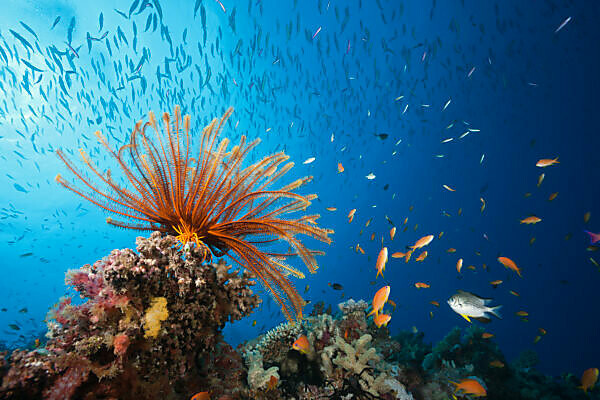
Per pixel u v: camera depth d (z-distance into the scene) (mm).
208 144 2861
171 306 2291
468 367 6086
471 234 47094
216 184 2811
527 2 30469
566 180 43000
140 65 11469
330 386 4055
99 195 2613
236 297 2621
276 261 3178
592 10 29484
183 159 2684
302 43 35375
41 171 22219
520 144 44781
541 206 44750
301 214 3740
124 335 1965
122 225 2773
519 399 5930
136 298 2178
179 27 29719
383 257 3844
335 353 4414
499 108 42438
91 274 2330
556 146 42938
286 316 2971
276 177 3465
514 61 32688
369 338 4465
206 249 2721
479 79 35312
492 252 44875
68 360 1817
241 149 3047
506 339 37312
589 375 4219
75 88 20469
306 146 39031
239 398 3008
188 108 16453
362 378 4051
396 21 33625
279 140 32969
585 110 39781
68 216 24188
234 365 3113
